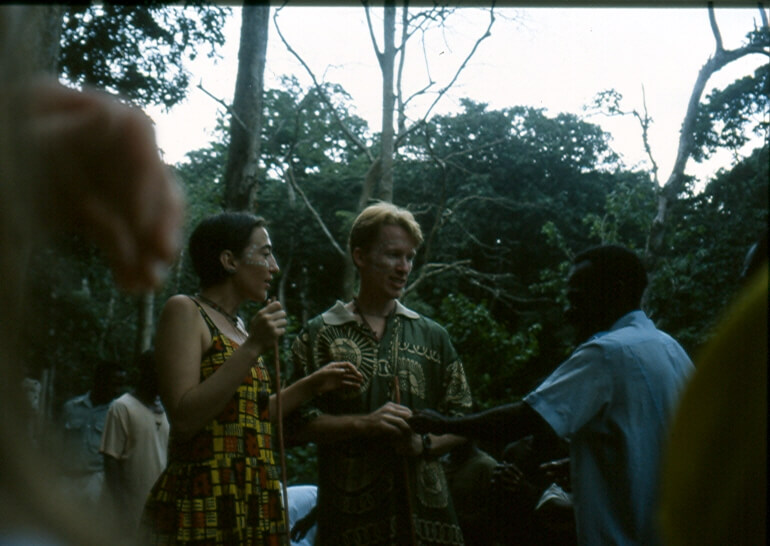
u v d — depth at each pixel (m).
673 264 23.77
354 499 3.24
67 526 0.38
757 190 24.70
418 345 3.47
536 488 4.11
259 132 12.88
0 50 0.42
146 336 17.75
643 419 2.62
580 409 2.66
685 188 26.66
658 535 0.55
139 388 5.21
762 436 0.50
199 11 10.59
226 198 12.86
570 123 38.72
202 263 2.94
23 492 0.38
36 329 0.42
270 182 39.44
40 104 0.44
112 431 5.11
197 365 2.75
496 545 4.96
